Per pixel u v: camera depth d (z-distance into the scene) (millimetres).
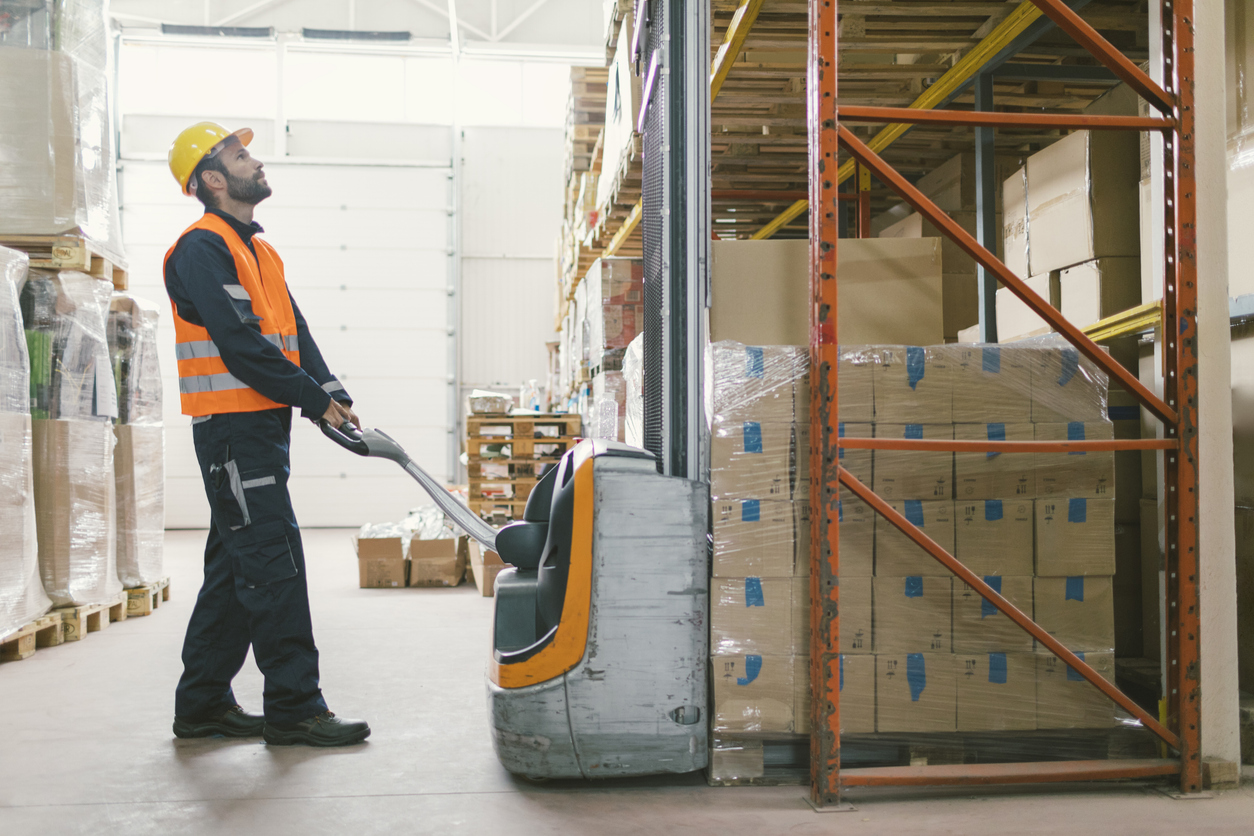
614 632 2443
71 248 4746
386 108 13945
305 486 13398
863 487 2355
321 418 2816
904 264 2928
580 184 7996
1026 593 2590
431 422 13812
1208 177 2492
